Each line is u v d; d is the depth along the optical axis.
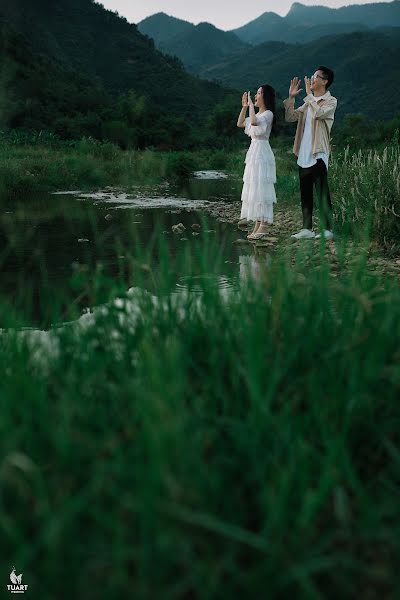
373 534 1.35
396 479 1.67
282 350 2.00
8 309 2.84
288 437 1.55
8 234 8.12
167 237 7.75
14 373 1.97
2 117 58.97
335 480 1.50
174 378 1.61
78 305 4.00
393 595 1.24
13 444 1.50
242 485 1.50
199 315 2.32
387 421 1.82
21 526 1.39
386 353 1.98
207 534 1.35
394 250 6.18
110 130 59.44
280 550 1.23
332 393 1.82
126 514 1.34
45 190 16.91
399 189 6.64
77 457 1.46
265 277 2.47
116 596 1.17
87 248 6.95
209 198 14.95
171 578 1.26
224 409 1.73
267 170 7.48
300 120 7.21
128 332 2.25
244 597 1.22
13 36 93.19
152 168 23.09
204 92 187.00
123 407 1.71
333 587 1.28
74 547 1.23
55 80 86.81
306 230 7.25
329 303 2.40
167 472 1.23
